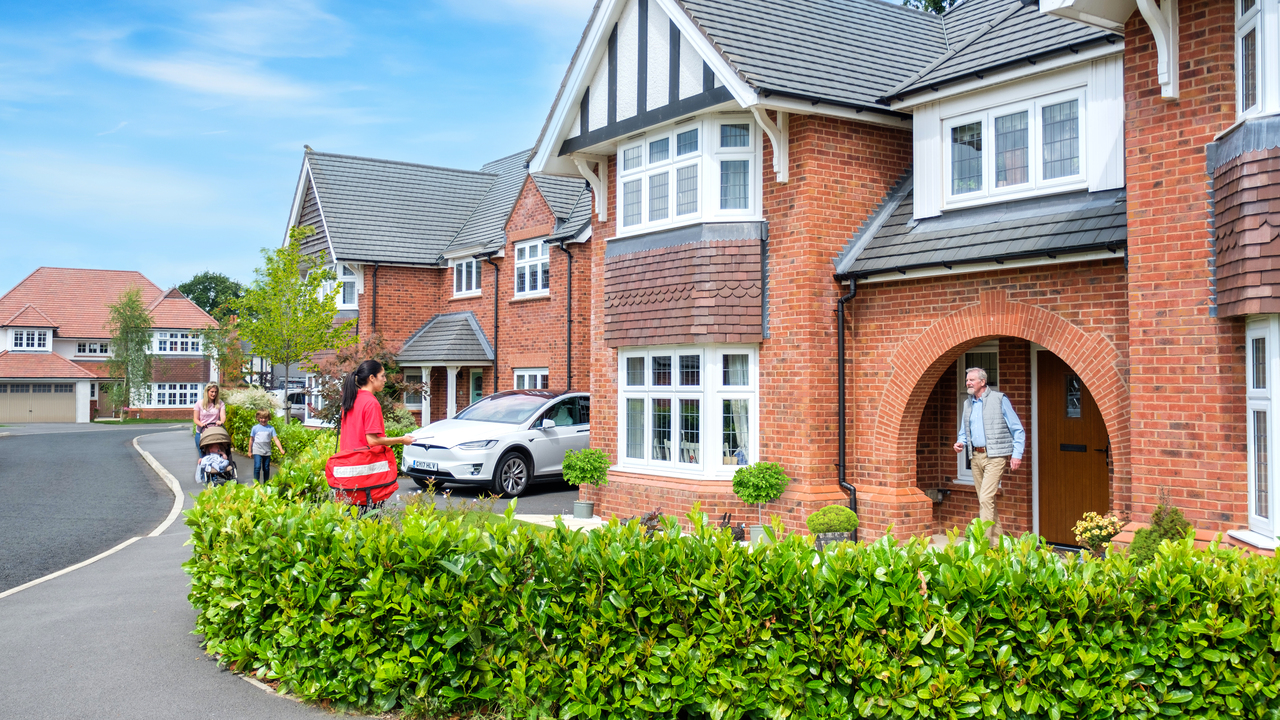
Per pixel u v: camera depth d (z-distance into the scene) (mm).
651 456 12016
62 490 17031
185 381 59000
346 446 7285
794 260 10586
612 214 12875
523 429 15258
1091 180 8859
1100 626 4250
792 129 10695
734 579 4625
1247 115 6406
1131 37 7508
